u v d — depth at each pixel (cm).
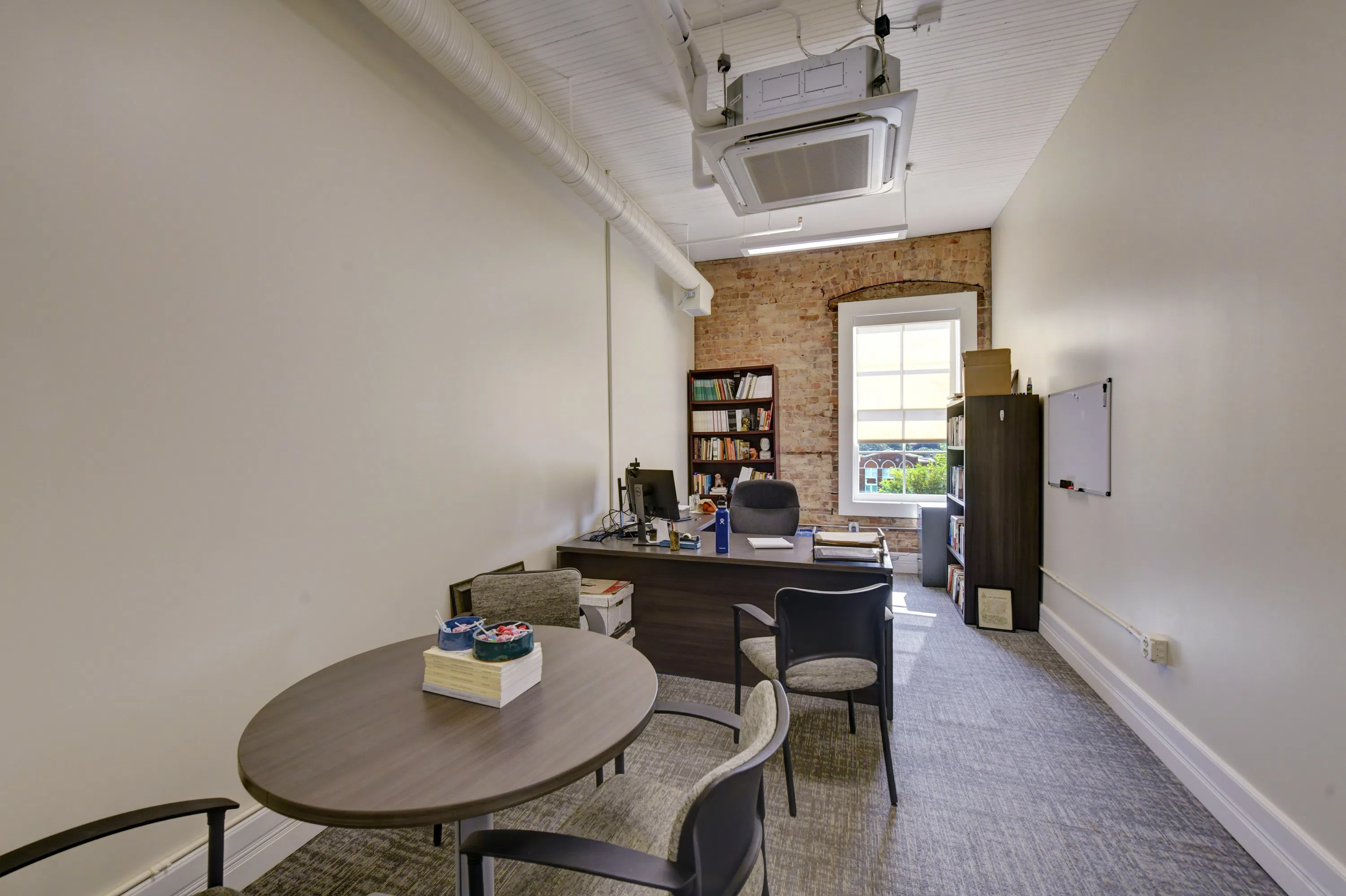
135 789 148
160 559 154
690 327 620
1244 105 184
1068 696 293
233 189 173
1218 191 198
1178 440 223
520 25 261
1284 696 167
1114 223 277
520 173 323
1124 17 261
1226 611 194
